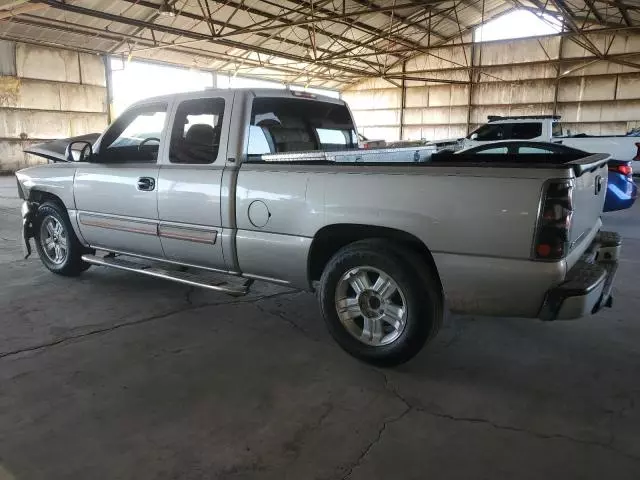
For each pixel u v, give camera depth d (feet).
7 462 7.47
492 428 8.38
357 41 74.43
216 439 8.05
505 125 43.45
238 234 11.79
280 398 9.29
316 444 7.94
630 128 69.72
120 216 14.14
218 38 59.72
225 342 11.71
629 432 8.27
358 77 90.53
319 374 10.21
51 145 19.83
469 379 10.04
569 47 72.13
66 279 16.47
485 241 8.94
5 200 35.40
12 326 12.51
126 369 10.34
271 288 15.85
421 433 8.23
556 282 8.64
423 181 9.39
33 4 44.91
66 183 15.37
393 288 10.14
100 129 64.59
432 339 11.09
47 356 10.88
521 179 8.61
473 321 13.16
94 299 14.55
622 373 10.31
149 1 52.70
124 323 12.77
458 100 82.12
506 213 8.71
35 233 17.24
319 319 13.24
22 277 16.63
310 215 10.65
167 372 10.23
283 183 10.95
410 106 87.20
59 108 60.08
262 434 8.19
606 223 28.35
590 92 71.72
